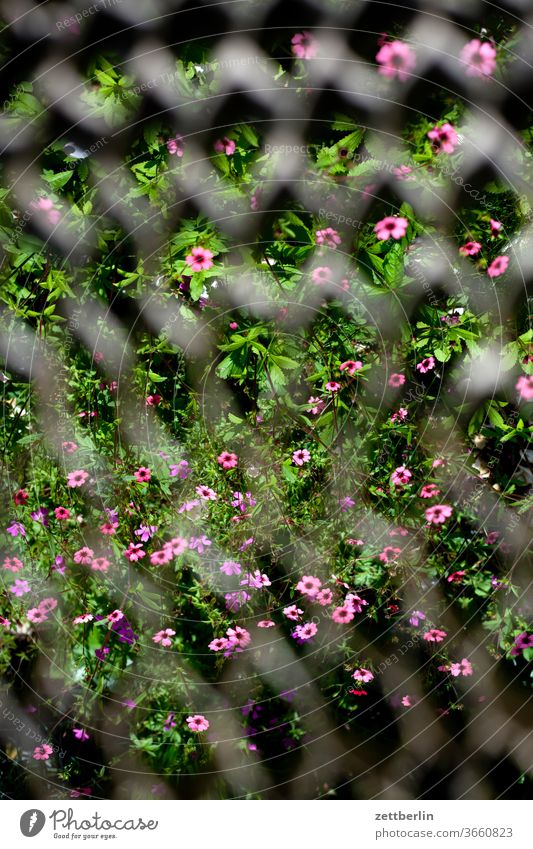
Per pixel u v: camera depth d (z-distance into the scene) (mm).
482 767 1523
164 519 1404
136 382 1357
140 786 1473
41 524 1322
